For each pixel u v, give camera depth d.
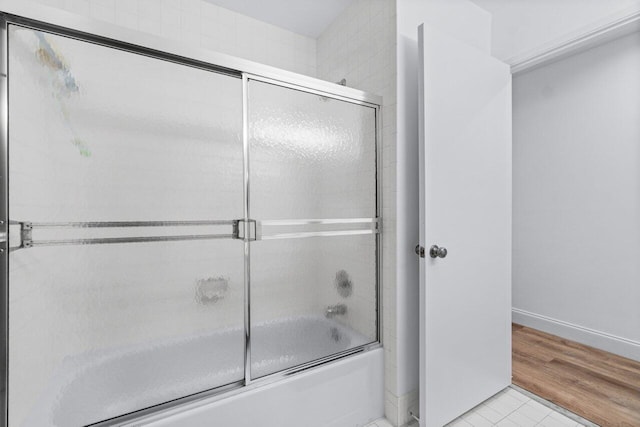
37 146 1.00
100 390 1.13
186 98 1.25
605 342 2.25
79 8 1.64
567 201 2.46
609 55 2.20
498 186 1.74
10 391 0.93
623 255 2.17
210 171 1.31
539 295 2.66
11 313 0.94
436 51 1.44
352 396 1.52
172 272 1.30
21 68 0.95
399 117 1.56
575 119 2.40
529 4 1.89
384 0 1.64
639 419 1.52
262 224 1.38
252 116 1.35
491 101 1.70
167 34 1.86
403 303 1.58
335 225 1.56
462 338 1.56
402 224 1.58
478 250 1.63
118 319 1.19
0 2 0.90
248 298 1.36
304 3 1.97
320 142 1.52
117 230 1.19
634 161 2.11
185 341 1.30
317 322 1.53
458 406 1.54
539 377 1.93
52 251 1.04
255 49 2.13
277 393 1.32
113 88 1.13
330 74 2.17
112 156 1.15
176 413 1.14
